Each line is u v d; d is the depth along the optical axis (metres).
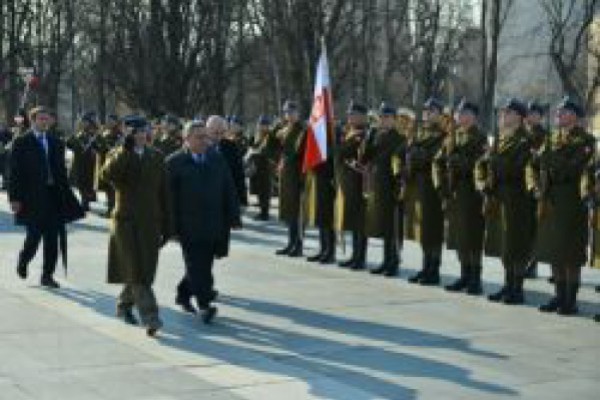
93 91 53.69
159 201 11.16
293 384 9.10
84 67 51.56
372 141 15.01
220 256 11.74
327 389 8.97
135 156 10.92
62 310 12.24
